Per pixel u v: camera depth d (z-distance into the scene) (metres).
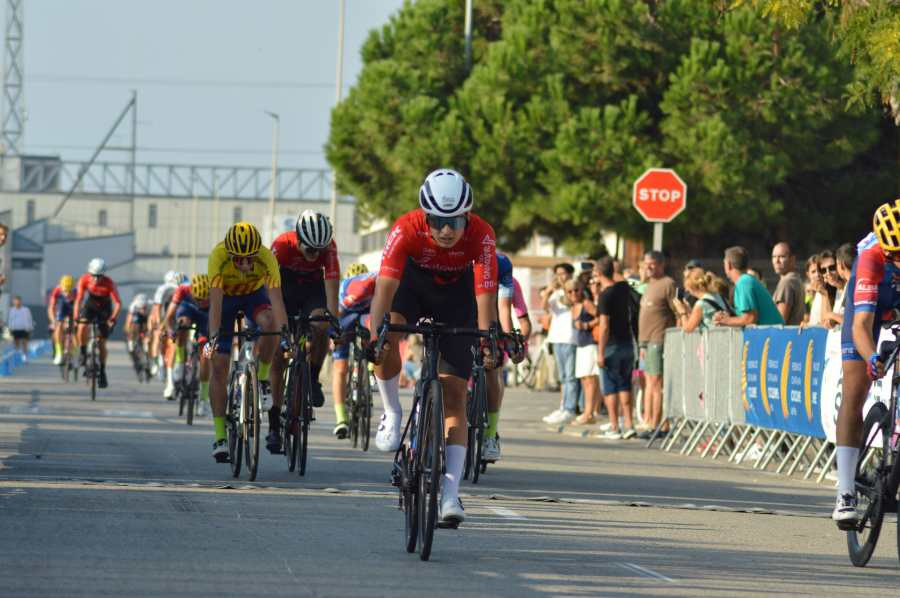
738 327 32.31
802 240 70.44
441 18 74.88
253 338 25.11
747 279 32.41
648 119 65.50
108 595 13.14
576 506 22.33
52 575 14.06
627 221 65.06
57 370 82.06
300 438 26.00
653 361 38.75
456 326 18.08
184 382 42.56
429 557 16.16
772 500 24.89
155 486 22.39
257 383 24.06
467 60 73.25
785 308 33.72
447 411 16.83
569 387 44.22
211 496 21.36
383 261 17.48
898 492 16.72
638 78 67.38
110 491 21.39
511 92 68.88
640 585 14.84
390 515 19.88
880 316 17.83
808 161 65.25
